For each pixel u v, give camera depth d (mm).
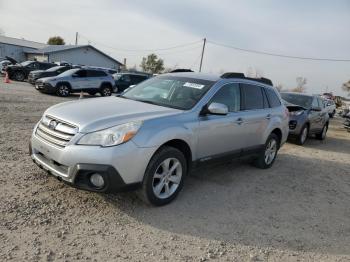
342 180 7641
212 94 5637
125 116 4586
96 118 4457
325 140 14250
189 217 4668
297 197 6086
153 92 5887
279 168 7910
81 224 4129
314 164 8875
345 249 4379
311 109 12367
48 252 3504
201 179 6324
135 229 4172
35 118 10570
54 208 4414
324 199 6184
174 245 3945
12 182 5023
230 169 7207
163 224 4383
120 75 25938
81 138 4242
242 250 4031
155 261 3596
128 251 3711
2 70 35000
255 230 4566
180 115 5020
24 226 3920
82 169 4152
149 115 4750
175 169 4961
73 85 20484
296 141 11789
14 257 3352
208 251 3914
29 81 25250
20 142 7301
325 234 4738
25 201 4492
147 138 4426
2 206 4285
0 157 6098
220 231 4410
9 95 16578
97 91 21750
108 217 4371
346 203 6133
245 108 6445
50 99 17281
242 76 6605
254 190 6109
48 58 51188
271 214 5156
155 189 4699
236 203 5387
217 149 5750
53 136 4488
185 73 6473
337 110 42438
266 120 6977
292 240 4434
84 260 3455
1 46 52344
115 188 4246
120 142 4230
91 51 56094
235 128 6039
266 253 4031
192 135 5086
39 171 5555
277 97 7707
